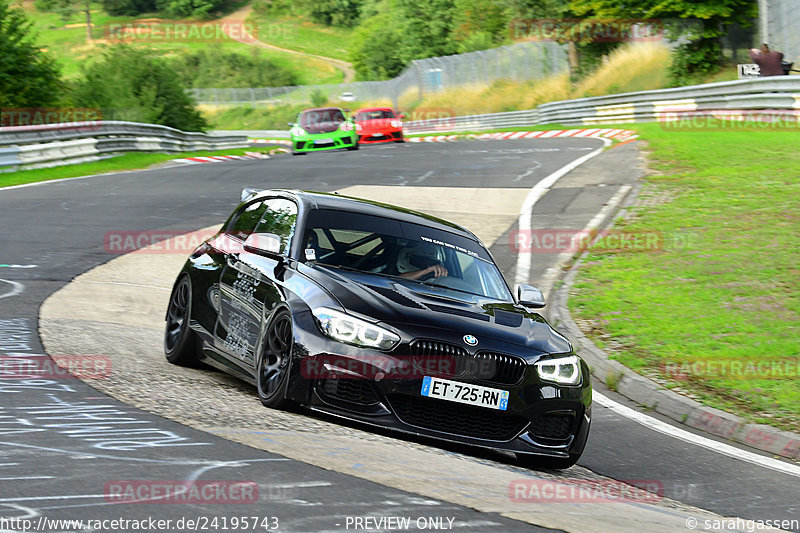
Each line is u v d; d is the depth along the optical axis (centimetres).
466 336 1379
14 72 8344
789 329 2395
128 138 7888
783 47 8575
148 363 1727
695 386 2023
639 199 4178
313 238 1595
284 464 1004
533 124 11512
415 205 4284
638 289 2838
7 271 2677
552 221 3903
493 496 1002
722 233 3431
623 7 11000
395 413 1333
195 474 923
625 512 1060
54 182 5306
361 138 9150
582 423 1455
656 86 11100
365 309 1380
